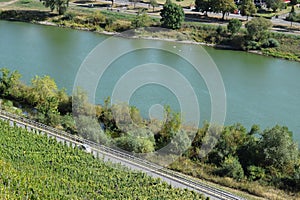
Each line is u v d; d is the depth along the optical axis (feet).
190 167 166.61
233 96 262.47
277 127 178.60
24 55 306.76
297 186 160.86
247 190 157.07
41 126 184.65
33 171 147.02
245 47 360.48
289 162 171.12
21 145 163.94
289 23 406.62
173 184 149.79
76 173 149.07
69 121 187.42
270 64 335.88
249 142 177.99
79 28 397.60
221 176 164.45
